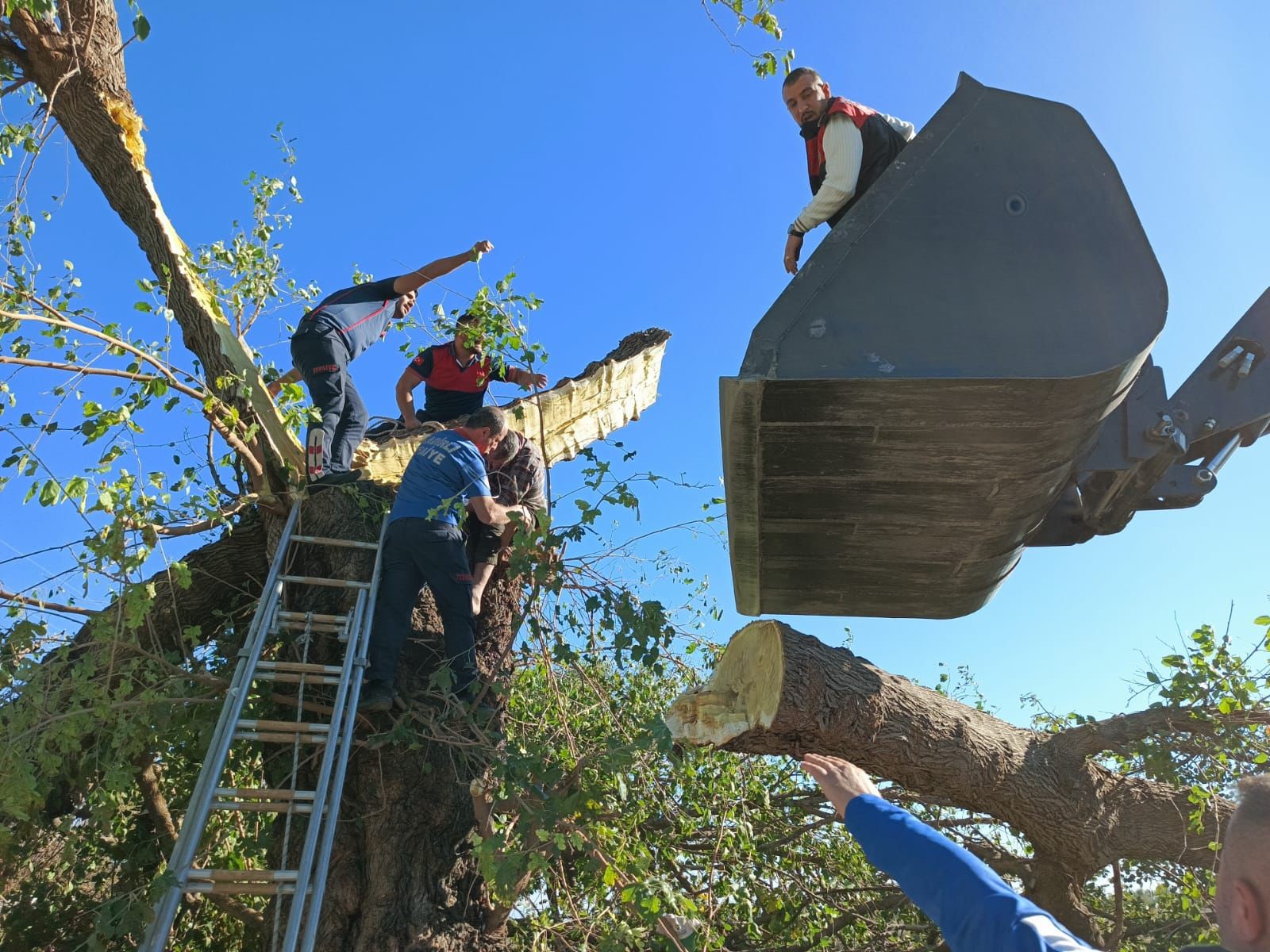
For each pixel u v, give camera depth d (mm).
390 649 4906
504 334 5672
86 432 4574
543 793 4562
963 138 3627
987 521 4188
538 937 5098
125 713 4738
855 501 4102
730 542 4504
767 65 5875
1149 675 5355
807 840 7605
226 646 5883
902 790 7238
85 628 5641
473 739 5055
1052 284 3523
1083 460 4371
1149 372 4379
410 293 6516
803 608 5129
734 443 3793
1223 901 1449
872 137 4117
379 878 4812
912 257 3562
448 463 5234
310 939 3572
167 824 6305
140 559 4488
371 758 5066
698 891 6312
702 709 5461
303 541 5430
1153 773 5359
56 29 6125
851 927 7457
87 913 5961
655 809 6082
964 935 1637
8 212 5305
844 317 3527
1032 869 6270
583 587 5008
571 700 5973
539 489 5891
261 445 5613
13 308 5004
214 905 6723
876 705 5273
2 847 5340
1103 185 3586
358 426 6348
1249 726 5301
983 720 5688
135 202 6242
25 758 4512
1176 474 4566
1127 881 7141
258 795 4031
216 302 6453
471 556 5684
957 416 3602
